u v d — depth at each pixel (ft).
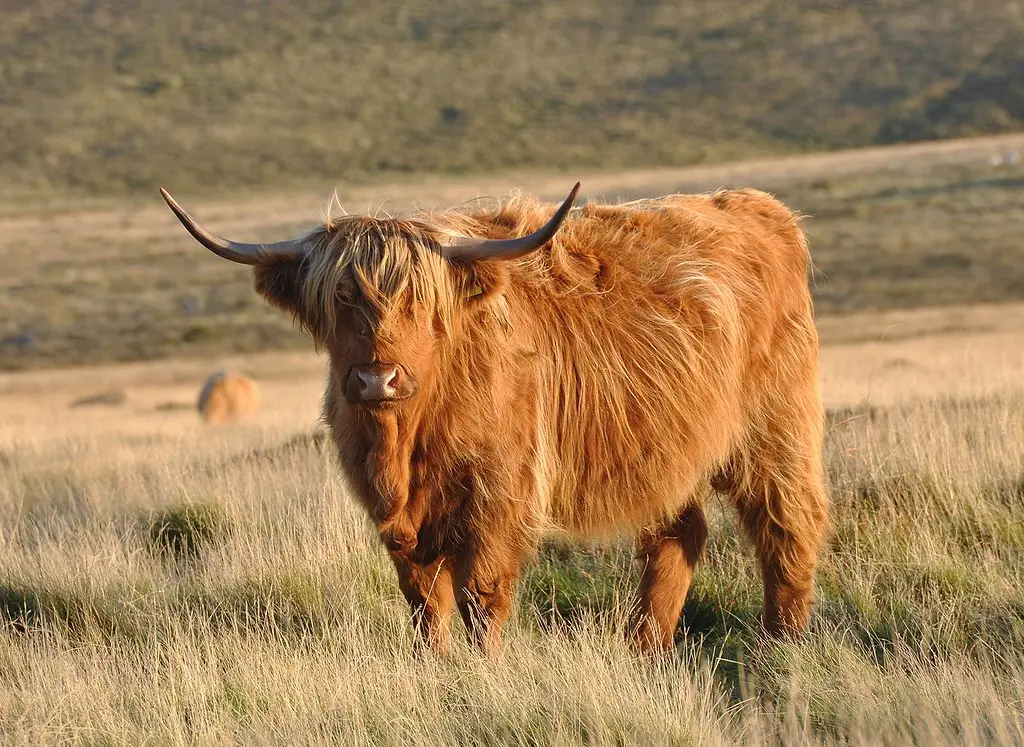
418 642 39.47
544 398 40.11
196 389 234.58
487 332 37.96
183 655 39.83
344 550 49.03
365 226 35.73
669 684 36.50
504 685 35.22
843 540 50.55
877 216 447.83
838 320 272.31
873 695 35.53
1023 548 48.32
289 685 37.22
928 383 85.76
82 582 48.52
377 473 35.91
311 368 255.29
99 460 81.05
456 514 38.09
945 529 50.16
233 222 585.22
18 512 62.18
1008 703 34.04
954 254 355.97
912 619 42.68
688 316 43.06
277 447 72.59
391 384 34.42
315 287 35.45
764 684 38.83
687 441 42.75
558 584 48.49
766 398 45.78
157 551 54.13
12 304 386.52
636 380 41.75
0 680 39.96
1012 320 252.83
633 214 45.03
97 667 39.78
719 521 52.42
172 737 34.01
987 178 534.37
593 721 33.19
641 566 45.65
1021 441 55.77
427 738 33.12
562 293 41.39
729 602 47.91
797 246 48.85
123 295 394.93
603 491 41.93
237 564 49.11
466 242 36.81
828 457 56.29
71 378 266.77
